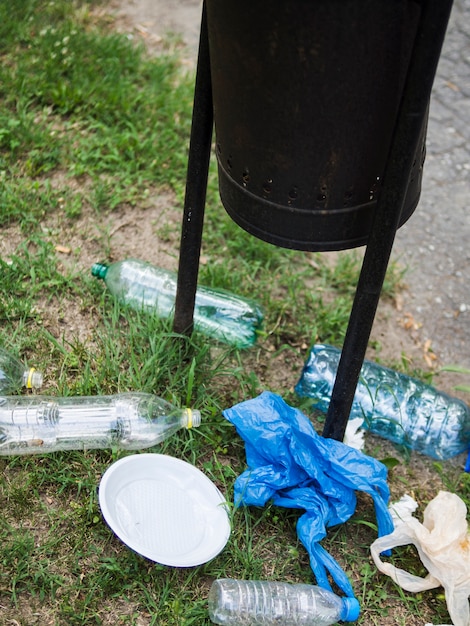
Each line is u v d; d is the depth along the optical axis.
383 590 2.18
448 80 4.39
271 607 2.02
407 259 3.38
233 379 2.66
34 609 1.98
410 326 3.09
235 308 2.85
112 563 2.08
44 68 3.73
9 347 2.56
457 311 3.18
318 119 1.75
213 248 3.18
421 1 1.61
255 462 2.31
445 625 2.12
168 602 2.03
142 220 3.22
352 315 2.11
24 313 2.68
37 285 2.76
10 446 2.28
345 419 2.31
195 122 2.15
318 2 1.57
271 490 2.24
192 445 2.39
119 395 2.43
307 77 1.68
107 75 3.79
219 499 2.23
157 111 3.72
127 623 2.00
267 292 3.02
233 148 1.94
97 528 2.14
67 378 2.53
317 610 2.02
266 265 3.11
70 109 3.60
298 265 3.21
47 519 2.17
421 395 2.66
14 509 2.16
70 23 4.07
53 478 2.24
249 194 1.98
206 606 2.04
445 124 4.13
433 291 3.25
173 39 4.38
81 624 1.96
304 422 2.28
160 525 2.15
